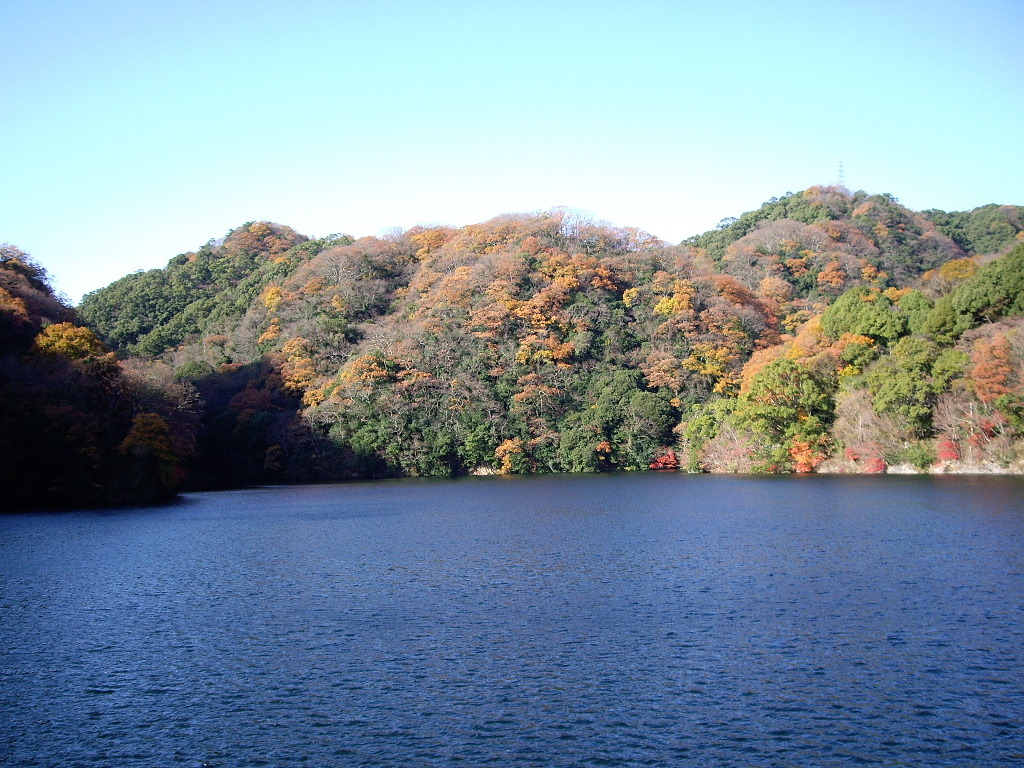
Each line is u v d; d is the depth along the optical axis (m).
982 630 29.56
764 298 145.38
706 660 27.34
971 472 84.69
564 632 30.58
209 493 92.94
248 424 114.75
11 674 27.45
